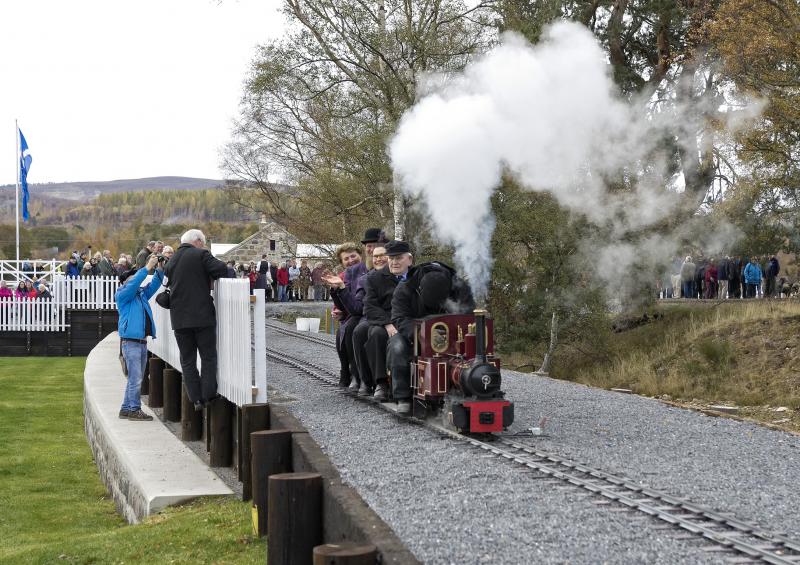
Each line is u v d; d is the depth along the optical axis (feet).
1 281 112.16
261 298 32.01
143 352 45.34
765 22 69.46
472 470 26.43
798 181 73.92
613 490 24.08
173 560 24.86
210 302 37.04
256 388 31.94
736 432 35.04
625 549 18.88
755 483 25.85
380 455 28.48
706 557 18.51
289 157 132.46
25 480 44.45
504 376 56.39
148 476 33.40
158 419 47.55
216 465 36.47
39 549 28.89
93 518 37.17
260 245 215.10
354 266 43.19
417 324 34.63
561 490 24.07
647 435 33.86
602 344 88.17
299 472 24.20
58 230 539.70
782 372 70.74
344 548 17.47
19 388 76.43
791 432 35.68
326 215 102.01
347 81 101.04
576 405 41.96
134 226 596.70
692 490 24.52
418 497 23.08
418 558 18.06
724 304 90.53
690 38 86.79
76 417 62.59
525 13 86.12
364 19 93.50
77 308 109.91
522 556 18.21
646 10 94.84
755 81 70.85
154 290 45.57
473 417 31.01
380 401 38.78
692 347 80.48
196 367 37.78
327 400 41.27
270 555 22.06
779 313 79.87
